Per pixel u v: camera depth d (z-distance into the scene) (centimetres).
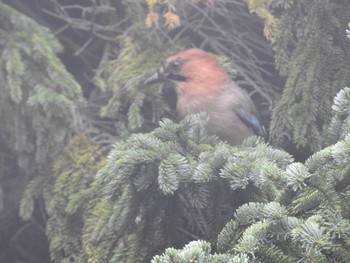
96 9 1237
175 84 1126
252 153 818
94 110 1205
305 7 1077
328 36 1062
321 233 614
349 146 644
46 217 1224
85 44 1251
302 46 1070
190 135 893
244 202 816
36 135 1064
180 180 812
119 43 1247
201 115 917
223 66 1166
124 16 1259
